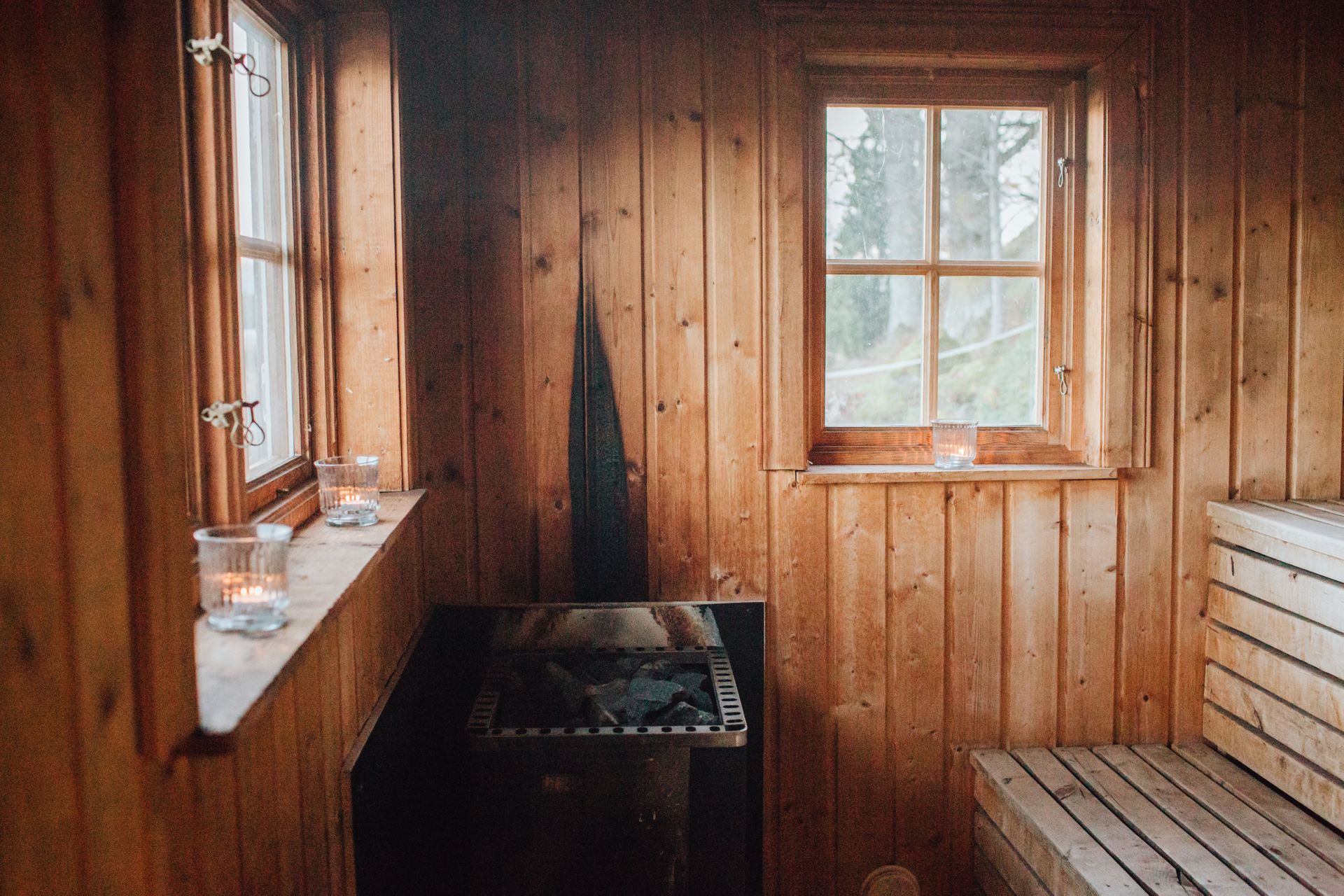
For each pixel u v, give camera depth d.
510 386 2.17
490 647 2.17
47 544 0.67
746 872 2.04
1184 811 2.00
